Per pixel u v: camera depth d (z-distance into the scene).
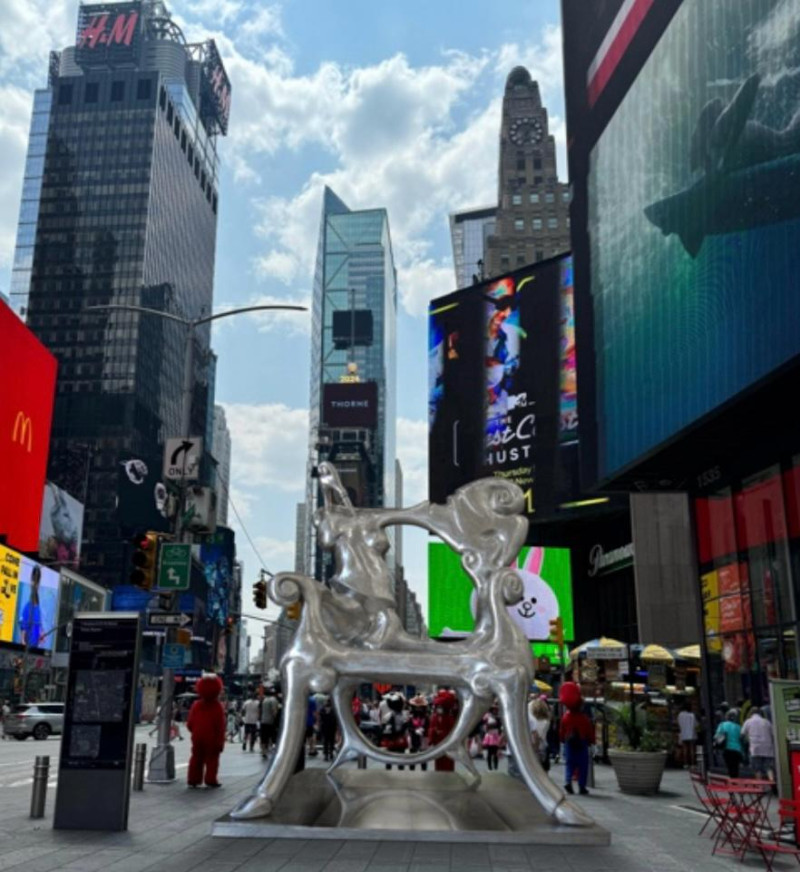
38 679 67.44
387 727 22.11
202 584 114.56
